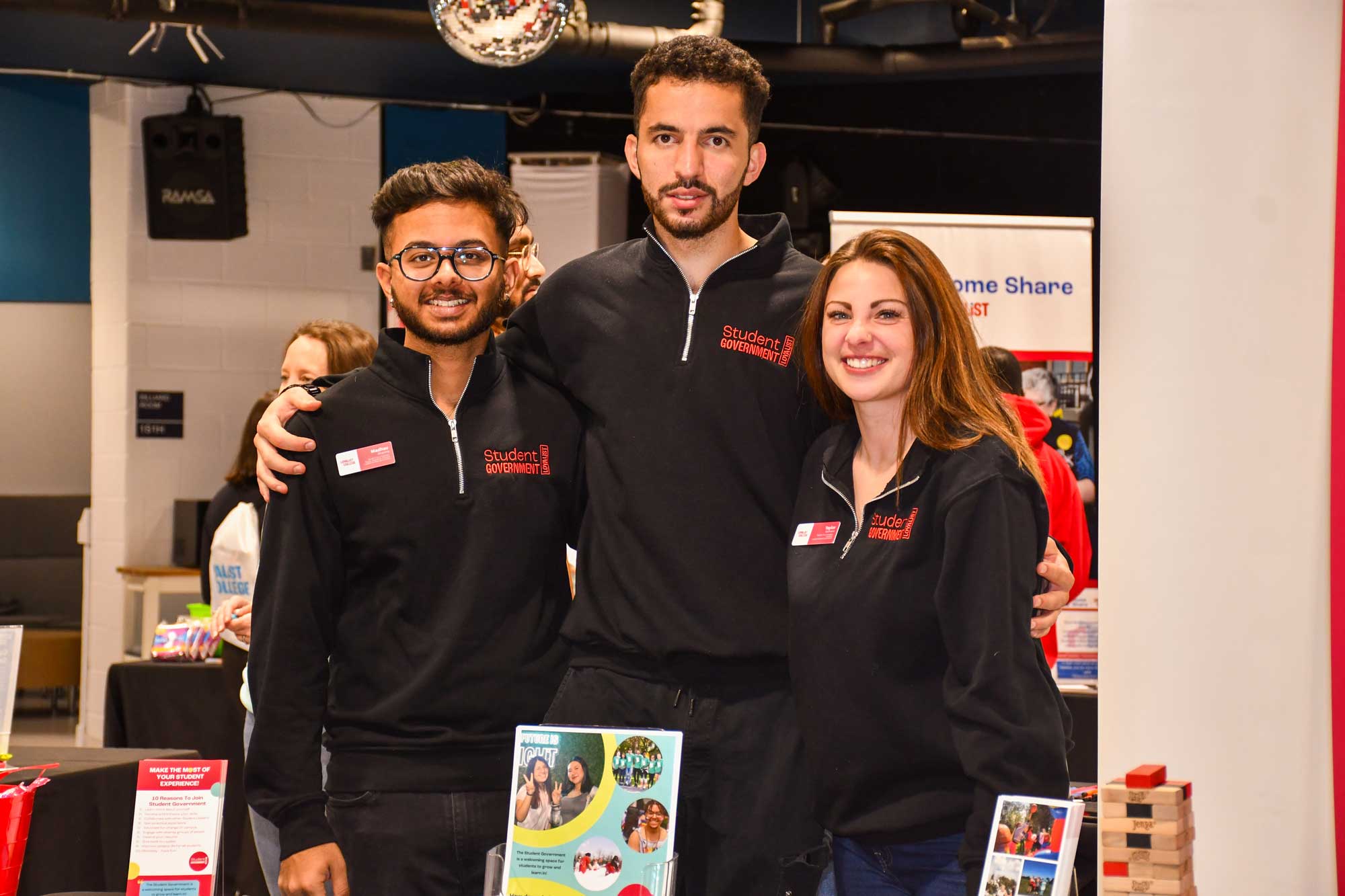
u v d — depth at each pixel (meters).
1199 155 2.03
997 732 1.65
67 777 2.67
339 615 2.08
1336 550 1.95
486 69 7.52
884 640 1.77
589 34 6.04
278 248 7.61
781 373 2.01
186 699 4.36
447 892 2.01
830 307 1.84
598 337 2.06
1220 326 2.03
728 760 1.92
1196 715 2.04
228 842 4.21
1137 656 2.08
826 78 7.85
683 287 2.04
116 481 7.41
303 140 7.65
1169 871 1.64
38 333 8.48
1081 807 1.44
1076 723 4.11
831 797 1.83
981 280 4.93
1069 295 4.97
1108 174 2.11
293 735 2.00
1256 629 2.02
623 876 1.53
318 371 3.68
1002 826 1.47
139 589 7.16
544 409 2.11
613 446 2.02
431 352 2.07
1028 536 1.72
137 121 7.36
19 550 8.48
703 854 1.93
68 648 7.80
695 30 6.14
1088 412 4.97
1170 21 2.05
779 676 1.95
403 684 2.02
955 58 6.38
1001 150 7.96
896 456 1.82
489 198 2.04
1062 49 6.27
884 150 8.06
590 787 1.57
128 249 7.34
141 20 5.64
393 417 2.06
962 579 1.71
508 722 2.03
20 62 7.31
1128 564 2.09
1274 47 2.00
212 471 7.51
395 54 7.22
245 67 7.42
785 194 7.71
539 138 8.09
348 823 2.01
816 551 1.87
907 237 1.83
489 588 2.02
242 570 4.02
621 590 1.98
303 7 5.79
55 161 8.27
